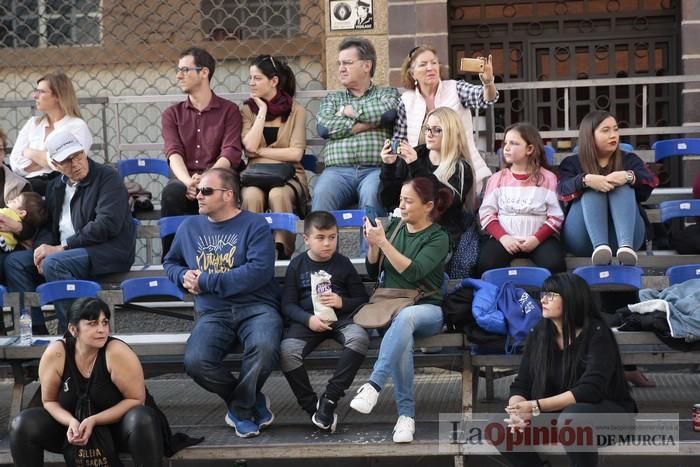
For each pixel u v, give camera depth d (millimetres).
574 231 8422
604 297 8664
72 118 9680
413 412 7305
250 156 9617
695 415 7180
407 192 7750
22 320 7824
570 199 8406
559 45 11352
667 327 7363
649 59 11211
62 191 8938
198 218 7977
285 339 7590
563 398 6805
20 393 7797
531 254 8359
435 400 8492
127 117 11328
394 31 10820
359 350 7422
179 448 7184
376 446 7113
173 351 7723
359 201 9234
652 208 9688
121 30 11297
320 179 9359
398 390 7312
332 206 9250
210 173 7840
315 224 7758
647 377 9180
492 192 8547
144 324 9953
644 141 11391
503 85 10031
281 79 9680
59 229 8961
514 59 11422
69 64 11352
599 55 11328
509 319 7434
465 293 7656
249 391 7398
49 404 7004
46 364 7008
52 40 11375
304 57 11070
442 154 8523
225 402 8125
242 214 7914
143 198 9938
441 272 7828
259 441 7262
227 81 11188
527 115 11422
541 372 6996
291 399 8781
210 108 9531
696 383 8906
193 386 9508
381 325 7465
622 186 8312
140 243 11188
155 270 8820
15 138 11375
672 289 7676
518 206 8406
